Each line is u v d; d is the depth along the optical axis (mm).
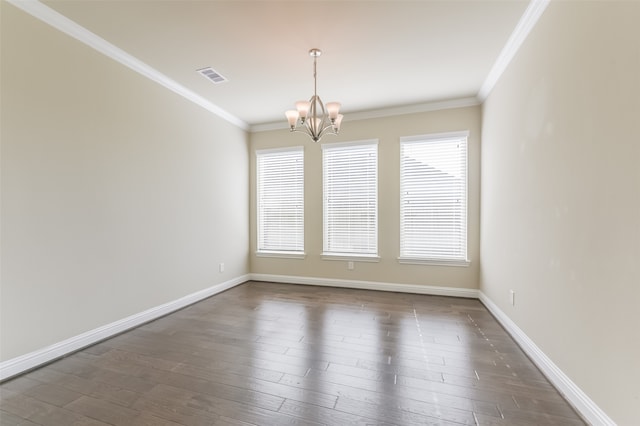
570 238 1789
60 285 2338
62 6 2158
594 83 1577
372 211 4363
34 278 2178
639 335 1286
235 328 2930
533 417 1638
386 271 4285
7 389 1909
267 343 2580
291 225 4828
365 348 2473
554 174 1975
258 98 3873
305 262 4727
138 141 3020
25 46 2125
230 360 2279
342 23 2359
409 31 2461
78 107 2467
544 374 2066
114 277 2770
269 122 4836
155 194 3225
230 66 3055
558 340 1913
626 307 1357
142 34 2512
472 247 3893
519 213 2545
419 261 4121
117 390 1894
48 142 2266
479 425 1573
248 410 1696
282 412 1679
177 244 3523
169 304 3383
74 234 2439
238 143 4727
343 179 4516
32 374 2082
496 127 3168
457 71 3148
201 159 3928
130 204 2932
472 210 3881
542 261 2131
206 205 4020
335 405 1737
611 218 1451
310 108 2998
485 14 2246
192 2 2107
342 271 4516
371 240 4379
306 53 2803
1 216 2006
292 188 4809
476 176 3863
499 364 2211
